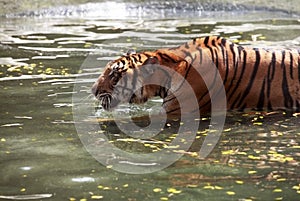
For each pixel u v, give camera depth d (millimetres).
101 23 20141
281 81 11414
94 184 8156
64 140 9781
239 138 9992
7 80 13188
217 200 7672
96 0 23250
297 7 22984
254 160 9047
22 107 11422
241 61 11297
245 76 11289
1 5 22219
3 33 18328
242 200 7688
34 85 12812
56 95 12148
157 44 16594
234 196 7801
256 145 9672
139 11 22609
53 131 10195
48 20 20891
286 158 9102
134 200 7680
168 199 7707
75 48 16172
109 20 20812
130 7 22750
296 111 11352
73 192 7906
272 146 9625
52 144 9602
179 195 7828
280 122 10789
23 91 12398
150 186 8109
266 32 18469
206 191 7945
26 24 20016
